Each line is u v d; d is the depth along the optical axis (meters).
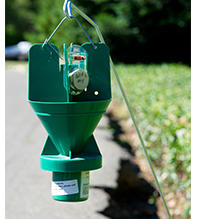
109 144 5.94
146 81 9.30
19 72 16.88
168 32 19.97
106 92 2.12
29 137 6.56
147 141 5.50
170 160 4.33
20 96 10.80
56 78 2.08
